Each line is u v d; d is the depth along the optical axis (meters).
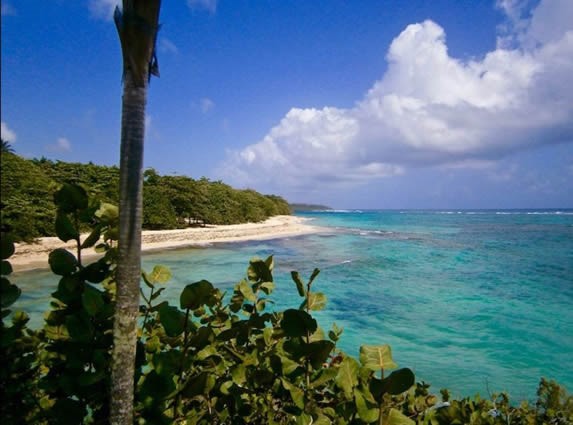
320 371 1.87
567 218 133.00
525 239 50.47
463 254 35.09
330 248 39.94
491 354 11.81
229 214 61.94
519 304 17.66
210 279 22.53
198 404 2.12
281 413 2.23
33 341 1.79
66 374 1.72
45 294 16.81
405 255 34.62
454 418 1.90
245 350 2.42
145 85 1.46
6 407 1.60
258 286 2.45
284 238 51.47
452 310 16.64
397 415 1.62
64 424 1.64
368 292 19.94
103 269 1.94
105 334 1.82
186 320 1.73
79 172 38.16
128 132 1.43
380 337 13.35
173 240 40.41
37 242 24.84
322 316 15.78
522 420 2.65
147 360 1.98
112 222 1.99
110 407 1.49
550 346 12.52
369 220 123.44
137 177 1.45
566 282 22.38
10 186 23.62
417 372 10.52
